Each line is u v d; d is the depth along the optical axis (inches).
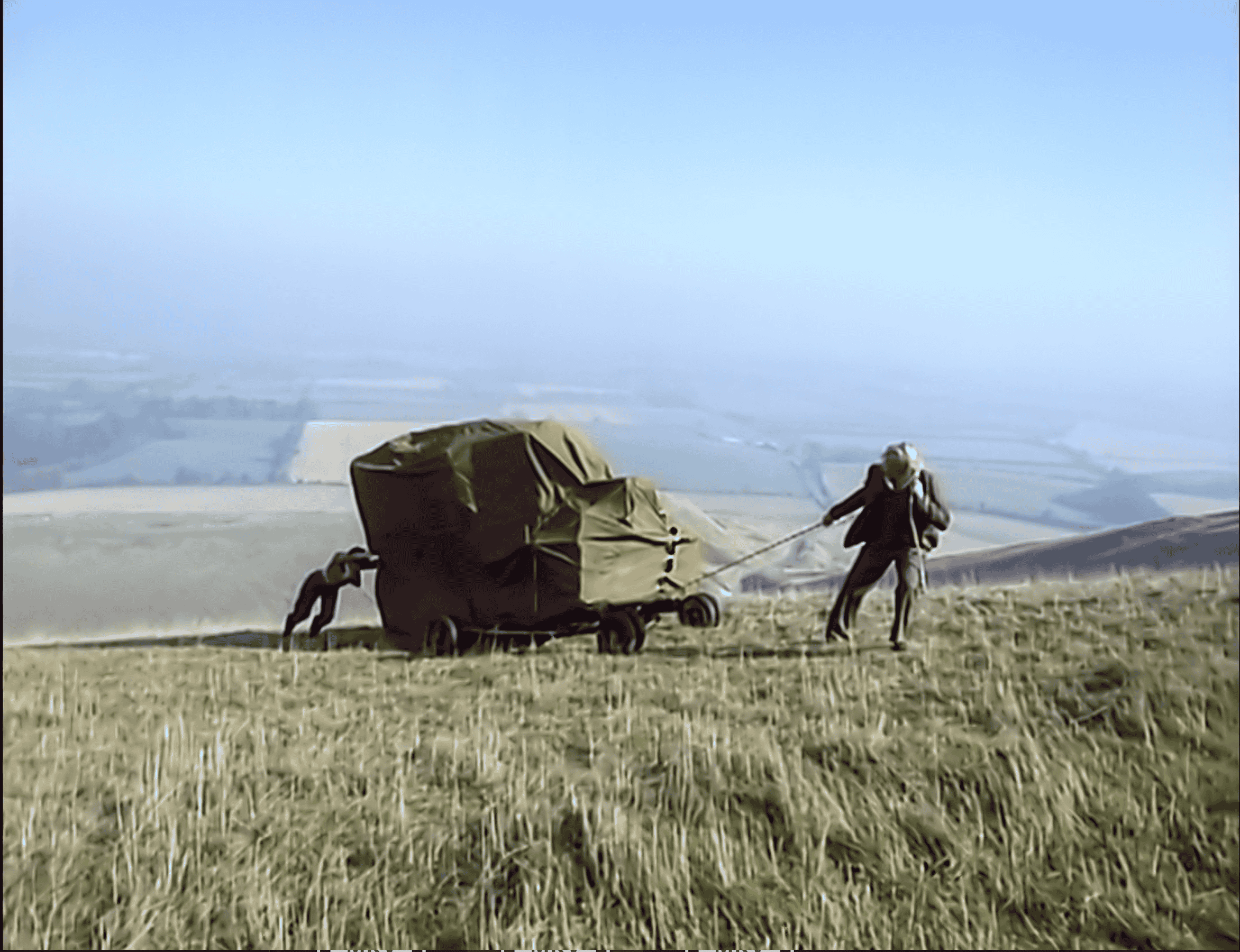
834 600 613.6
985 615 492.4
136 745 354.9
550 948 241.8
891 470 450.6
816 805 284.5
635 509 538.3
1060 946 236.2
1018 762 297.1
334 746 347.9
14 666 496.7
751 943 240.8
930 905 251.3
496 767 318.3
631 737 339.0
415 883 263.0
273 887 262.4
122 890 259.9
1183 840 263.9
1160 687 333.7
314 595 592.7
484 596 526.9
